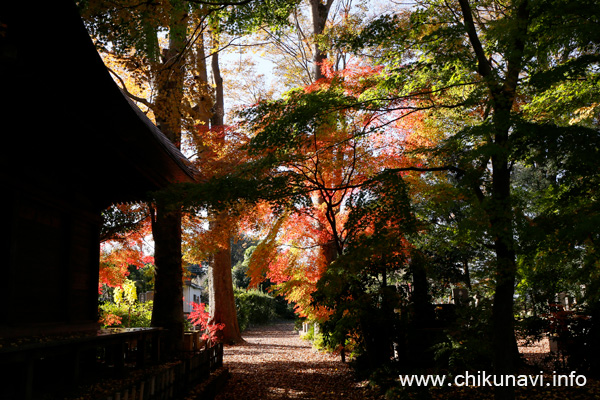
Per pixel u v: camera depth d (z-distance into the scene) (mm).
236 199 5973
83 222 8227
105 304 16094
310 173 9266
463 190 5887
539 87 5543
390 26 6320
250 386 9445
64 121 5418
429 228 7016
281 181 6129
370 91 7270
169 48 12414
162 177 8031
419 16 6695
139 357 8180
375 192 6312
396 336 9086
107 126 5723
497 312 5758
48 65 4277
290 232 12164
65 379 6750
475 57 6242
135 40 8195
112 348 8539
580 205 6164
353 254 6852
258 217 11688
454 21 6586
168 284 11203
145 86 10609
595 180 6078
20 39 3834
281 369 11625
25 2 3510
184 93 10719
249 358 13945
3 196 5754
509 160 5863
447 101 7719
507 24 5746
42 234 6719
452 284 14281
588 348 7781
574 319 8078
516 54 5590
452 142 5746
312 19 18156
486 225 5254
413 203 8719
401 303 9086
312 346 16781
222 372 9414
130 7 7379
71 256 7469
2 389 5621
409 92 7191
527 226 5273
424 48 6473
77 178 7684
